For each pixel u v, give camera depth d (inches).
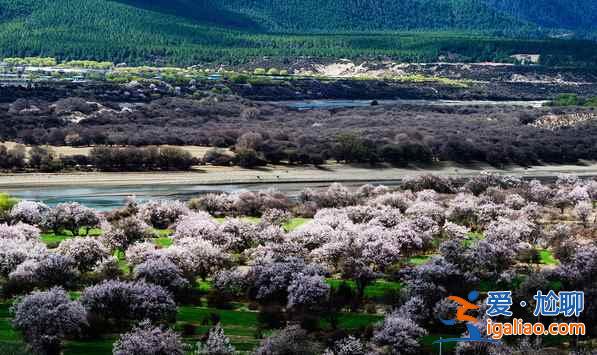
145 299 3900.1
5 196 6486.2
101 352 3631.9
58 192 7716.5
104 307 3865.7
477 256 4739.2
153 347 3373.5
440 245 5059.1
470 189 7849.4
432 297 4119.1
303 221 6510.8
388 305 4288.9
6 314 4106.8
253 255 5000.0
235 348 3661.4
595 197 7593.5
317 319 4069.9
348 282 4653.1
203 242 4886.8
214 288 4500.5
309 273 4355.3
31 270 4389.8
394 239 5073.8
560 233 5536.4
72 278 4493.1
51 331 3609.7
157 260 4456.2
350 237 5137.8
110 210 6781.5
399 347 3575.3
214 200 6820.9
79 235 5895.7
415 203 6550.2
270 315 4067.4
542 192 7386.8
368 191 7593.5
